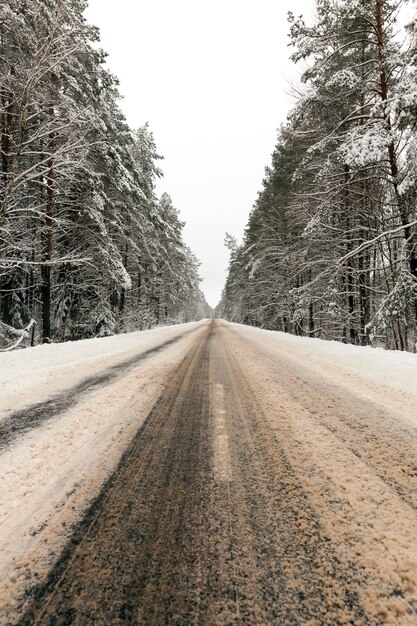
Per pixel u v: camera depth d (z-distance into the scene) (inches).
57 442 98.4
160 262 1249.4
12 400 142.7
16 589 47.4
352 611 43.8
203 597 46.1
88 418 119.3
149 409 129.7
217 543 56.1
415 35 277.6
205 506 66.7
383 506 66.4
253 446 95.4
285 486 73.9
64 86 469.1
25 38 354.6
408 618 42.9
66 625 42.0
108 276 655.1
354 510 65.1
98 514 64.2
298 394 152.9
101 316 686.5
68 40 399.5
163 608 44.4
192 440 99.9
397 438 101.3
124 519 62.6
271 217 879.7
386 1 357.1
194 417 120.7
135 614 43.6
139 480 76.8
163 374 197.2
